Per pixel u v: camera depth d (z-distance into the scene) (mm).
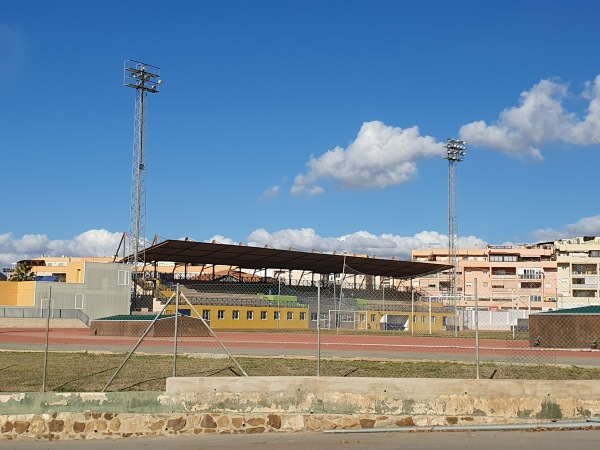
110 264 62219
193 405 15914
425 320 74312
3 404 15359
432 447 13219
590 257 117438
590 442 13523
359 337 37938
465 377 18516
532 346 30688
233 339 34375
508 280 119188
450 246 91625
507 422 15719
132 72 67812
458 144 91750
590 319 30203
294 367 20203
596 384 15938
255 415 15805
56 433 15250
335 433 15219
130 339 33562
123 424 15461
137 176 68062
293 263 80625
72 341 32094
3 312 55750
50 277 83688
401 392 16047
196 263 78625
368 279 102062
